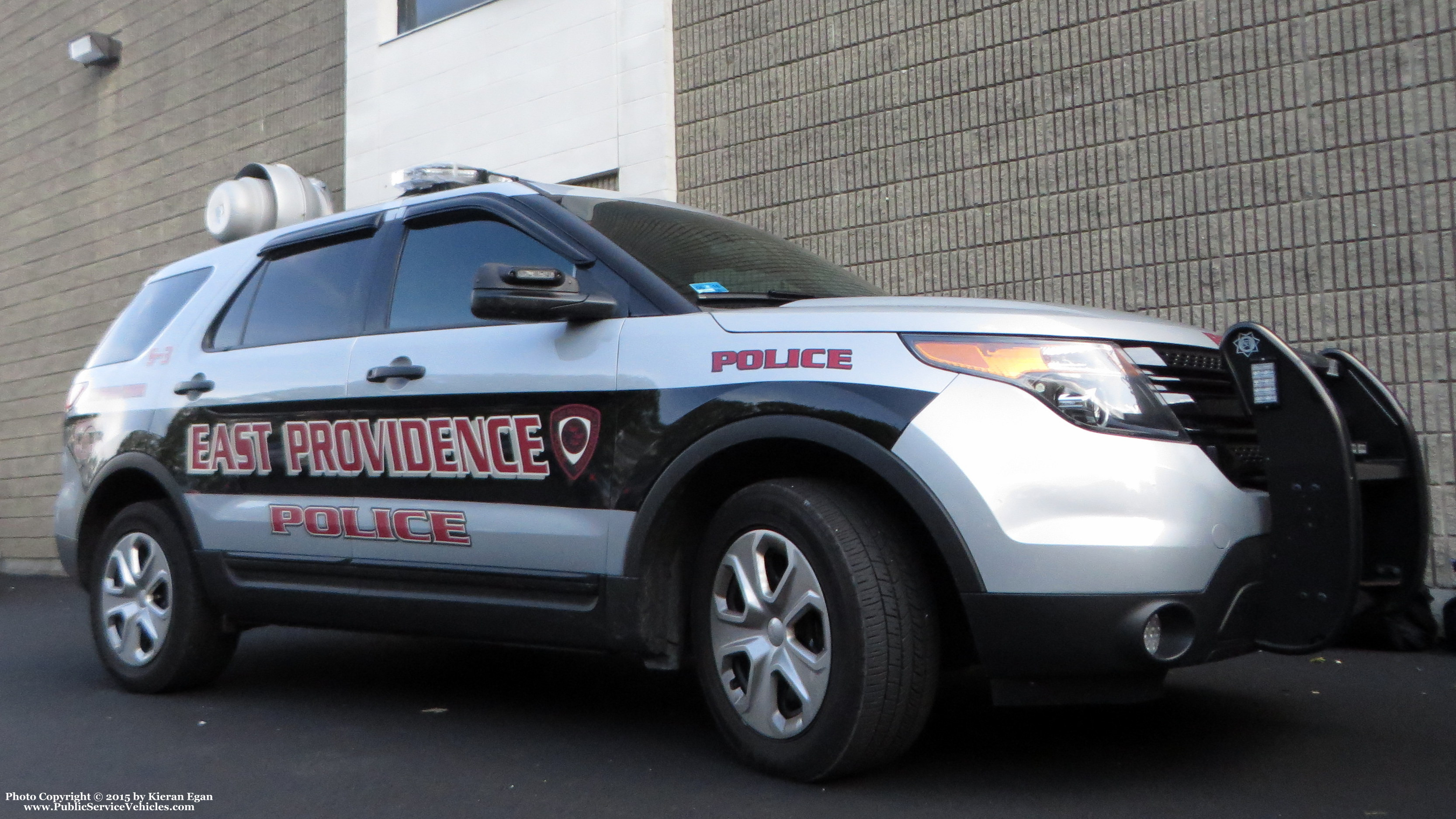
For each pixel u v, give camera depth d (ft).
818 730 10.25
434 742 12.88
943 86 24.40
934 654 10.23
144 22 42.32
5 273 47.60
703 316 11.60
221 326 16.21
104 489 16.96
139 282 42.04
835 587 10.11
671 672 16.84
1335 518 9.96
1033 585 9.68
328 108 36.37
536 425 12.23
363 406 13.74
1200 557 9.82
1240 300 20.75
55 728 14.17
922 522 10.37
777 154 26.81
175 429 15.94
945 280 24.23
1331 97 20.01
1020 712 13.56
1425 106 19.13
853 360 10.55
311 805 10.68
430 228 14.21
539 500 12.15
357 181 35.19
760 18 27.20
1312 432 10.10
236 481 15.12
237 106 39.17
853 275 15.14
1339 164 19.88
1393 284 19.30
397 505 13.32
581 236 12.76
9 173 47.78
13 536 45.39
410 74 33.94
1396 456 11.33
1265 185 20.58
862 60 25.58
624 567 11.47
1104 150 22.34
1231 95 20.98
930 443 9.98
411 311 13.92
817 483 10.72
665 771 11.37
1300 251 20.20
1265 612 10.34
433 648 19.76
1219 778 10.76
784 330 11.05
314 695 15.80
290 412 14.52
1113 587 9.61
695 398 11.18
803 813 9.87
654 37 28.68
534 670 17.31
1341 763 11.24
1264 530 10.34
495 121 31.91
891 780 10.78
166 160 41.37
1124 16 22.18
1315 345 19.98
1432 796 10.12
